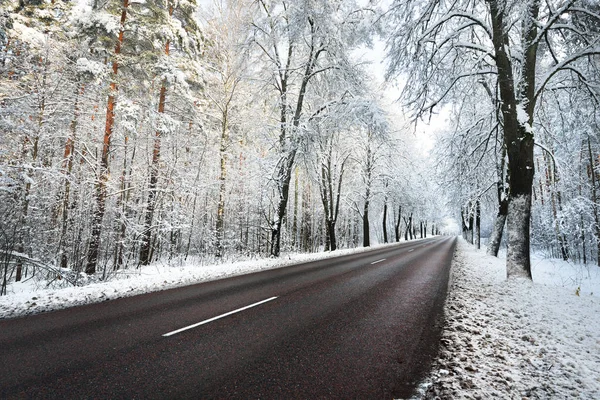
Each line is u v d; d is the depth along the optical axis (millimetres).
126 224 13070
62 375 3307
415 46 10328
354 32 15344
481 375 3309
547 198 25562
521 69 9680
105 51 12164
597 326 4898
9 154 10930
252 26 15891
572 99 11680
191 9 15078
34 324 5000
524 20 8594
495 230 19078
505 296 7090
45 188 14656
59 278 9445
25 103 11102
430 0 9438
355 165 28688
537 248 33719
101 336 4488
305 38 16141
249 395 2955
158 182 15820
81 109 14141
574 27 8961
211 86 17719
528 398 2807
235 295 7270
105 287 7594
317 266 13312
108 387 3080
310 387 3125
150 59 13945
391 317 5613
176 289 8016
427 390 3043
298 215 33312
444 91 11453
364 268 12578
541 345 4090
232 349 4074
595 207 18703
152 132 15250
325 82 17688
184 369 3492
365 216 29234
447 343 4309
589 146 18531
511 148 9367
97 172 12094
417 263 14586
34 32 13055
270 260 14562
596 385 2967
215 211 23641
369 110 14242
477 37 11781
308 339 4465
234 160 21859
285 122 16156
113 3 12477
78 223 14289
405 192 35406
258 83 17578
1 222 10516
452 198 24484
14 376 3262
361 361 3754
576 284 10953
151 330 4766
